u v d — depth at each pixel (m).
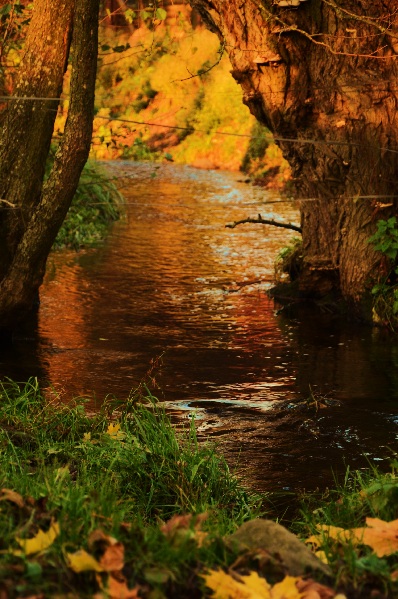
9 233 9.31
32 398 7.30
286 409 7.68
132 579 3.17
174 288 12.28
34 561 3.18
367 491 4.66
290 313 11.09
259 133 25.64
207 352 9.43
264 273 13.20
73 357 9.12
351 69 10.37
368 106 10.37
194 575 3.29
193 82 29.47
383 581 3.40
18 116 9.21
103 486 4.75
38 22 9.16
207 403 7.86
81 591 3.09
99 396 7.95
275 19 9.62
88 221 16.53
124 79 30.36
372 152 10.48
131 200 20.20
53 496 4.05
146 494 5.54
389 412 7.62
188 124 28.48
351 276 10.79
